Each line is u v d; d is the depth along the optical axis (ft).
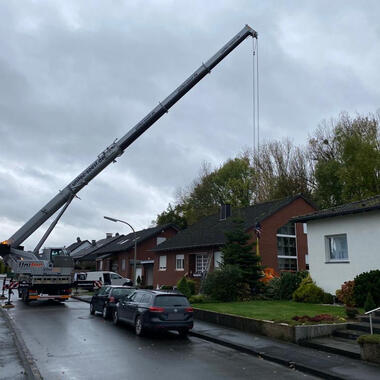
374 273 47.55
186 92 78.54
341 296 51.29
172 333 45.57
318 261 60.03
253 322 43.01
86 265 203.62
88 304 83.76
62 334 43.27
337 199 110.73
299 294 60.03
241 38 82.23
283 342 37.70
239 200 156.66
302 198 97.14
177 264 105.40
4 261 80.23
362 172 95.20
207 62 78.89
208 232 100.58
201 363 30.81
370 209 50.42
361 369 27.84
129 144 77.61
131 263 145.28
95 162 75.51
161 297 42.75
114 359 31.65
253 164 157.69
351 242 54.54
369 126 108.99
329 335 37.93
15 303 82.23
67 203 75.51
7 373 26.35
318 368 28.14
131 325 50.21
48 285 82.12
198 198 178.40
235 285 66.33
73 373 27.50
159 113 76.64
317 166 115.55
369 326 36.55
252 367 29.86
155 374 27.35
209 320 51.21
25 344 37.50
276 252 89.76
